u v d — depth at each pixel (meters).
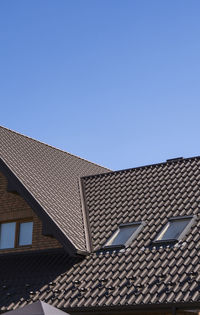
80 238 14.60
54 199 15.85
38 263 14.79
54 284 13.35
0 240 16.34
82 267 13.70
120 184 17.16
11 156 16.86
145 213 14.95
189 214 14.05
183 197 14.99
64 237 14.04
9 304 13.09
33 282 13.85
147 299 11.41
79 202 16.75
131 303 11.50
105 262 13.50
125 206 15.75
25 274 14.42
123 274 12.65
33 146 19.09
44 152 19.20
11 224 16.34
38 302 10.12
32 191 15.40
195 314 12.34
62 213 15.32
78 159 21.03
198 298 10.77
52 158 19.09
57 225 14.27
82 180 18.42
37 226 15.61
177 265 12.20
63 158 19.89
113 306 11.70
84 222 15.58
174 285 11.51
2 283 14.36
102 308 11.84
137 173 17.45
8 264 15.37
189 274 11.64
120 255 13.53
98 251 14.12
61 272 13.83
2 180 16.83
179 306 10.95
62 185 17.20
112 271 12.95
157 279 11.95
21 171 16.20
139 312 12.10
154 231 13.94
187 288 11.25
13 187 15.48
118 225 14.92
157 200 15.36
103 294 12.19
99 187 17.50
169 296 11.21
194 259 12.19
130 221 14.86
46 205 15.13
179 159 17.38
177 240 13.07
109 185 17.39
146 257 13.00
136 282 12.14
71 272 13.66
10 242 16.11
